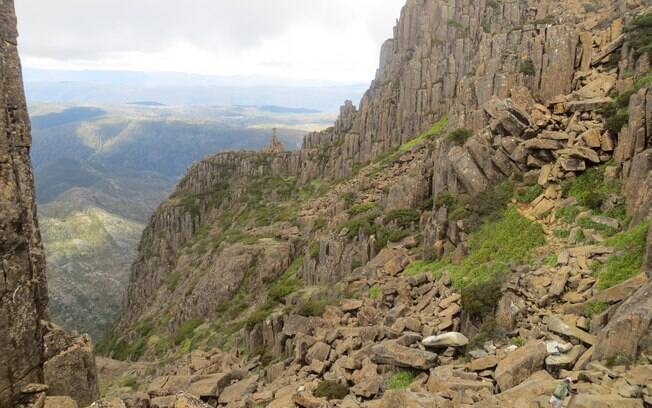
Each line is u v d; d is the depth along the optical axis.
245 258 93.62
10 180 18.12
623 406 15.62
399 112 115.19
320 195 125.44
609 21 63.12
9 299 17.97
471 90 61.84
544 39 56.94
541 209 37.47
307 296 58.06
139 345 104.12
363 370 28.27
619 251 27.91
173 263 161.25
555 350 21.77
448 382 21.86
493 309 28.89
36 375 19.05
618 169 35.22
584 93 46.47
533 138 42.62
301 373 33.03
